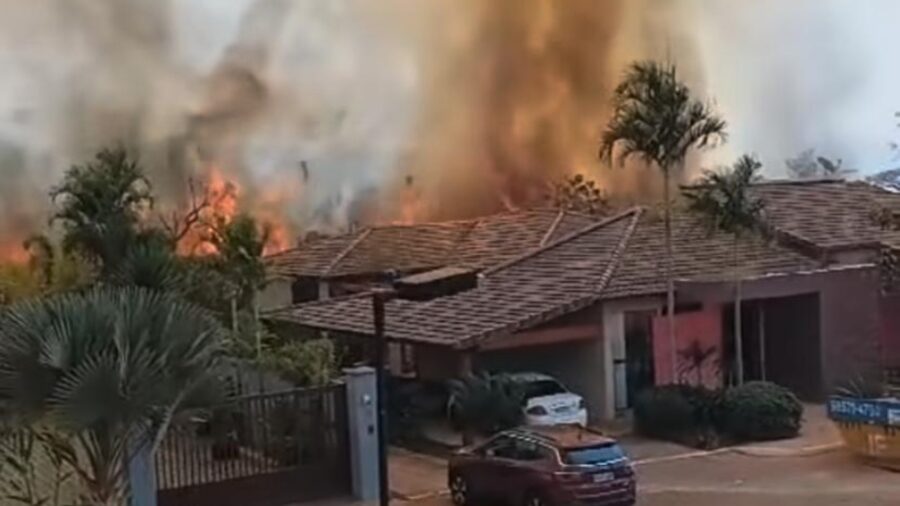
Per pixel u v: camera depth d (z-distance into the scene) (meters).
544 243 37.38
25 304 13.43
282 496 22.16
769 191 39.16
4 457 15.91
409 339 29.69
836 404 25.47
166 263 22.98
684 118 30.39
